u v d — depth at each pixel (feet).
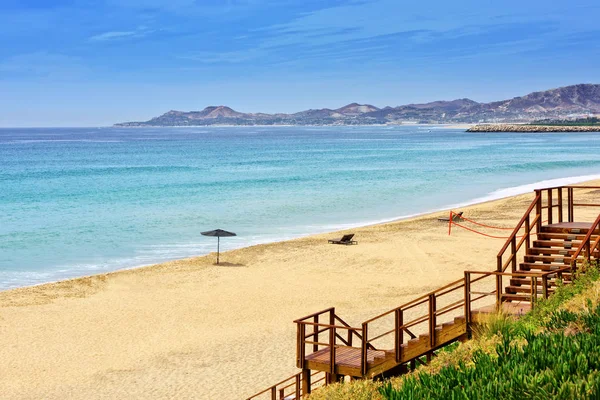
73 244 129.90
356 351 45.16
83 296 91.40
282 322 78.38
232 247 126.41
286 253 118.32
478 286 90.58
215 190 223.71
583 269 42.32
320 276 101.50
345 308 83.46
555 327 33.27
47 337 74.02
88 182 258.78
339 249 120.88
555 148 477.36
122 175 292.40
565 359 24.16
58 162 393.91
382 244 124.88
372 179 258.78
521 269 46.06
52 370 64.03
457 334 39.99
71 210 177.58
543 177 252.62
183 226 150.20
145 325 78.33
